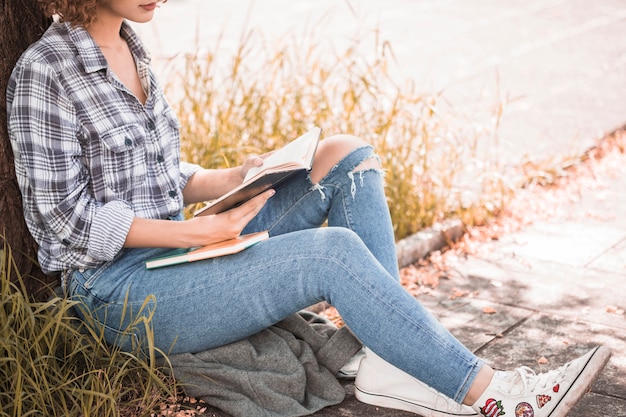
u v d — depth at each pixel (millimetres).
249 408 2840
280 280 2717
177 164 3057
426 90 8031
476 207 4922
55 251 2836
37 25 2959
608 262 4320
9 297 2646
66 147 2688
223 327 2801
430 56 9555
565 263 4332
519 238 4688
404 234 4582
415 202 4695
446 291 4051
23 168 2762
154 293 2791
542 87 8234
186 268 2799
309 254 2693
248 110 4891
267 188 2840
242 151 4547
